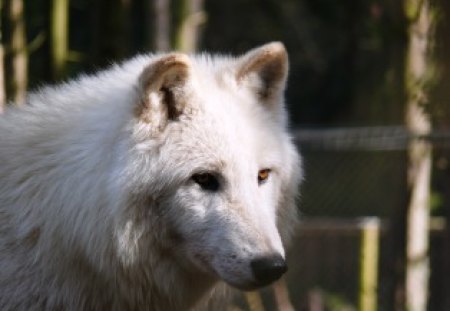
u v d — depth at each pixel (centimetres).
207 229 824
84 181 838
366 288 1486
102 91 887
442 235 1541
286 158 898
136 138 827
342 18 2812
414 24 1369
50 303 855
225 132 840
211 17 2959
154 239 844
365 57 2614
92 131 853
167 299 881
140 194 827
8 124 902
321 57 2800
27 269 855
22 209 859
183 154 830
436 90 1302
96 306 867
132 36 2062
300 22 2914
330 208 1800
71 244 847
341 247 1591
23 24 1298
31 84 1480
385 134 1518
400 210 1566
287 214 918
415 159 1537
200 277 888
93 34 1443
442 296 1521
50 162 859
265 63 900
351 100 2681
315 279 1599
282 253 808
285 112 934
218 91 875
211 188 833
